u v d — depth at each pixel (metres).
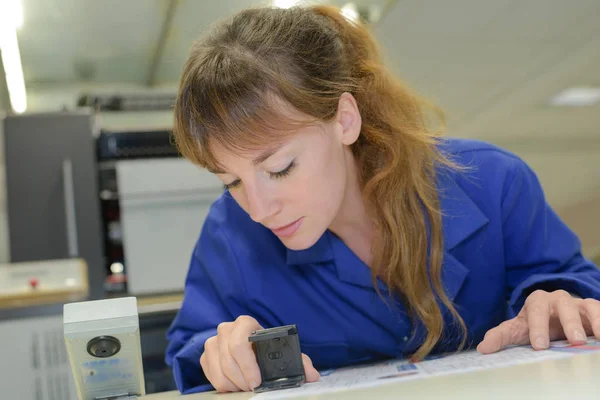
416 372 0.71
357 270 1.01
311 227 0.85
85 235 2.50
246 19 0.87
